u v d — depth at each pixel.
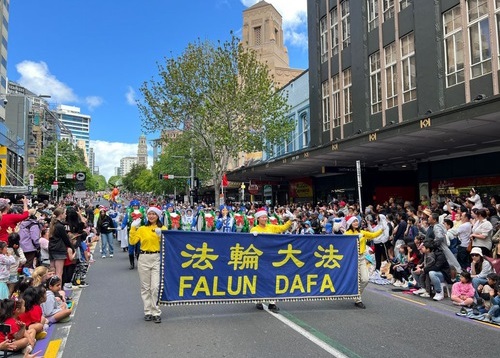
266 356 5.34
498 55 14.64
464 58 16.02
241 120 26.59
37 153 68.25
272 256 7.63
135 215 12.60
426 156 20.00
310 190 30.69
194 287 7.16
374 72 21.75
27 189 28.02
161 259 6.98
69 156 52.12
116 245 20.47
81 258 11.34
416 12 18.25
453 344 5.88
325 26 26.78
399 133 14.36
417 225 11.76
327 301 8.57
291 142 33.12
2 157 36.97
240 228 15.79
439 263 8.90
